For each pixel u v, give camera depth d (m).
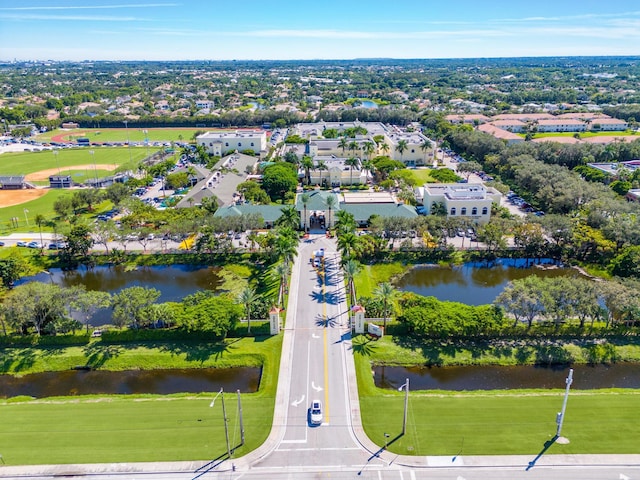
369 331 106.31
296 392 88.12
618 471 70.62
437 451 74.25
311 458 73.44
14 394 91.38
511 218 163.38
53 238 166.50
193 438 77.25
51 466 72.00
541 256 151.00
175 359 99.00
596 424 79.69
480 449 74.56
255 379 94.62
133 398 87.56
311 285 130.12
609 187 194.38
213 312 102.56
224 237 153.50
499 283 136.25
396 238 158.12
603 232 149.50
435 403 85.06
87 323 107.38
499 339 104.19
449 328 99.00
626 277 130.00
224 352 100.38
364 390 88.56
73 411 83.94
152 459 73.19
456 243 159.62
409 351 100.44
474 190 179.75
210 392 89.94
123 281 139.25
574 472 70.50
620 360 98.62
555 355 98.94
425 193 182.50
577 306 101.31
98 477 70.19
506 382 93.25
